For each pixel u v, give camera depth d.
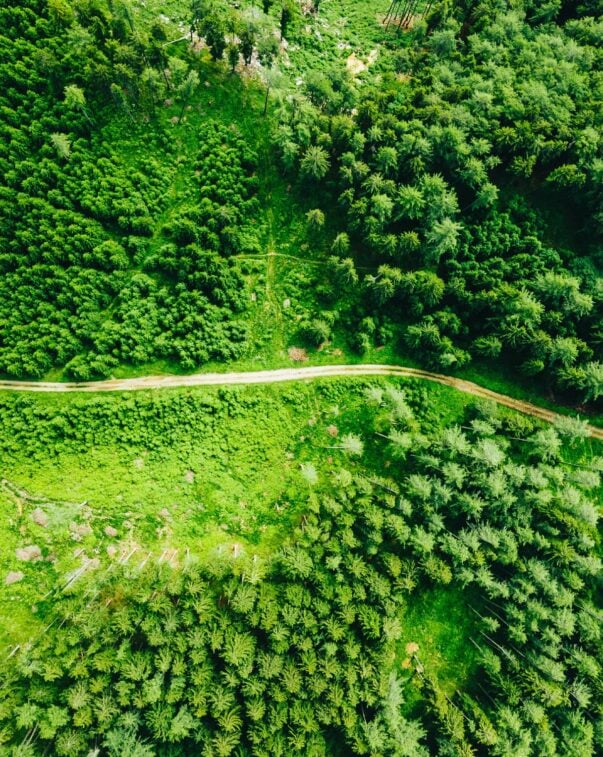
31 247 55.03
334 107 64.94
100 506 54.19
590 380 57.97
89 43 58.25
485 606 57.34
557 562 55.12
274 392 60.78
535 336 58.16
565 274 61.44
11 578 51.16
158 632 47.97
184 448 57.22
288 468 59.06
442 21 71.94
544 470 57.56
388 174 60.78
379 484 56.78
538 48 69.50
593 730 52.28
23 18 57.88
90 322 56.81
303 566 51.25
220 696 46.75
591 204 62.41
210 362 60.47
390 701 49.66
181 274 59.84
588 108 63.47
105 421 55.97
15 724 46.00
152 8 68.75
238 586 51.00
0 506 52.66
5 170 55.53
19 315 55.47
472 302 60.94
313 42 76.06
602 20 71.75
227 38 68.19
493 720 52.34
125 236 60.59
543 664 52.19
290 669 48.81
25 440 54.25
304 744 47.41
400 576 53.41
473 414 62.44
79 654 47.47
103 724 45.06
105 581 51.09
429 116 61.38
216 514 56.31
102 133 60.41
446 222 57.47
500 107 62.34
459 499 55.56
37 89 58.19
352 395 61.91
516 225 64.31
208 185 62.44
